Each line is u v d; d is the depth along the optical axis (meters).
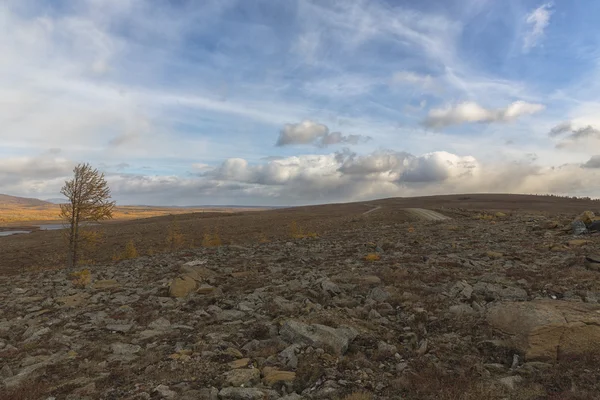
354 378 7.18
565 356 7.31
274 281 16.33
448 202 170.38
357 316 11.01
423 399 6.21
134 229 78.12
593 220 25.23
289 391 6.93
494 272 15.27
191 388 7.02
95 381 7.49
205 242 42.31
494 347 8.24
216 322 11.38
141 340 10.12
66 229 33.03
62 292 16.64
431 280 14.48
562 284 12.65
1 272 42.19
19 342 10.63
